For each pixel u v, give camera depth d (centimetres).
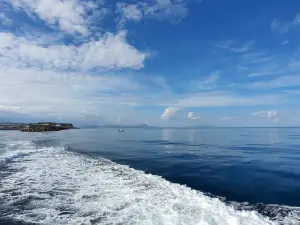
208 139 4344
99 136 5441
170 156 1975
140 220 629
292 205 796
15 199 814
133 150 2447
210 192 955
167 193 877
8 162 1526
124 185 988
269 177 1209
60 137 4700
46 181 1053
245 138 4566
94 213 686
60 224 615
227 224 595
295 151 2328
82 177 1127
